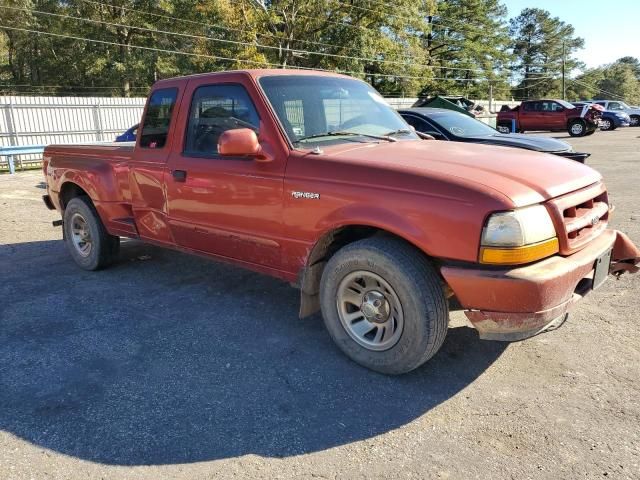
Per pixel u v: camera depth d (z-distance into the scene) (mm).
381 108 4672
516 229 2859
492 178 3082
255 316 4449
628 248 3705
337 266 3479
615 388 3215
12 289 5227
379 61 40812
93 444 2803
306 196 3551
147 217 4945
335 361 3645
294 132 3836
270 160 3764
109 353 3822
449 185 3025
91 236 5625
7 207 9758
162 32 37406
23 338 4090
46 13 36750
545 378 3355
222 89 4145
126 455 2713
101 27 40625
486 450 2693
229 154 3617
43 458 2701
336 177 3434
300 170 3607
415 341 3180
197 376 3477
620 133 26969
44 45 43438
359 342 3508
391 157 3498
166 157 4602
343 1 38469
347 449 2734
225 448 2754
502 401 3119
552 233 3043
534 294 2848
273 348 3857
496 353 3701
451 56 59531
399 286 3172
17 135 21484
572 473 2510
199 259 6133
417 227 3080
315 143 3852
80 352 3844
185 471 2590
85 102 23203
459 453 2678
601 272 3422
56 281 5469
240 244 4125
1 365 3668
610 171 12344
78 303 4816
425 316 3127
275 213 3768
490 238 2869
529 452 2668
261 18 36969
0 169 18703
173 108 4574
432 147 3912
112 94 44594
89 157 5617
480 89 63094
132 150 5031
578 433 2803
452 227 2969
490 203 2883
